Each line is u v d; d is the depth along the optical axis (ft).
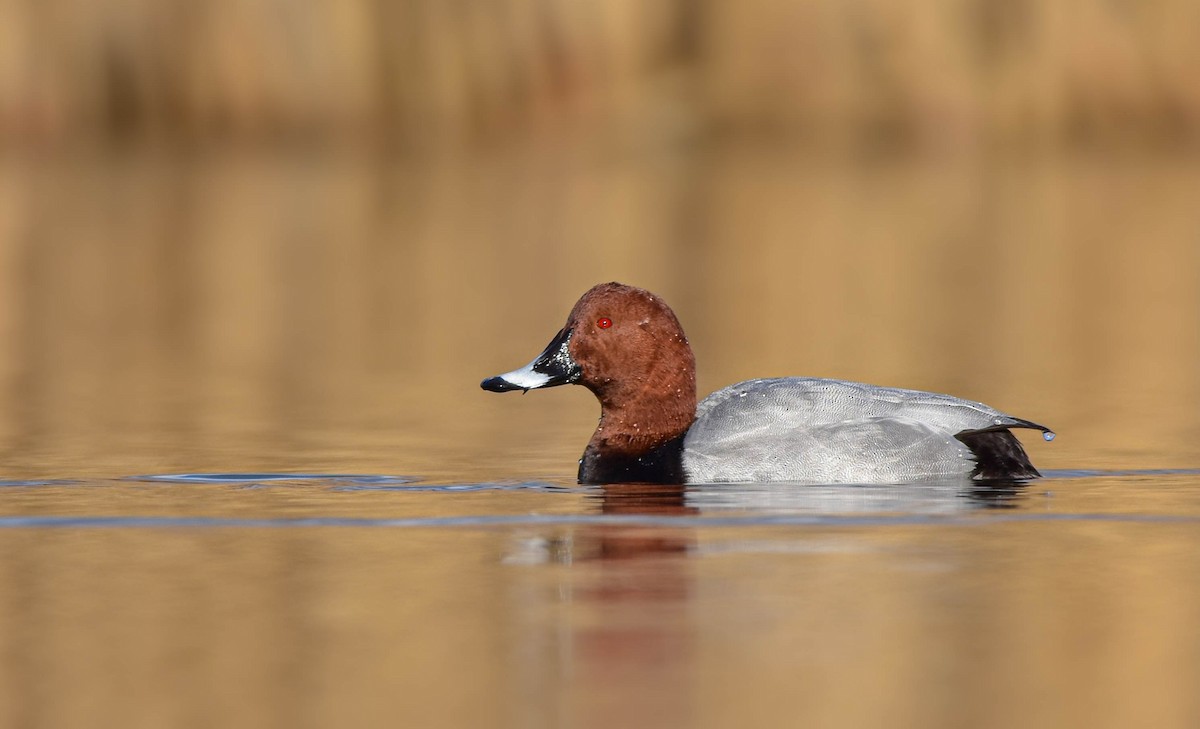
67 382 56.54
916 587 26.02
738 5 149.89
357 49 142.72
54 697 21.11
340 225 115.65
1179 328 70.08
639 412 35.58
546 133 147.54
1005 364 59.88
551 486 35.47
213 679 21.70
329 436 44.42
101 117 139.85
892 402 34.91
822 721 20.17
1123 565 27.43
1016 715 20.44
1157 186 133.08
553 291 84.43
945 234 109.19
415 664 22.31
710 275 90.22
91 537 30.14
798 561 27.71
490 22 145.89
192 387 55.26
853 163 146.51
